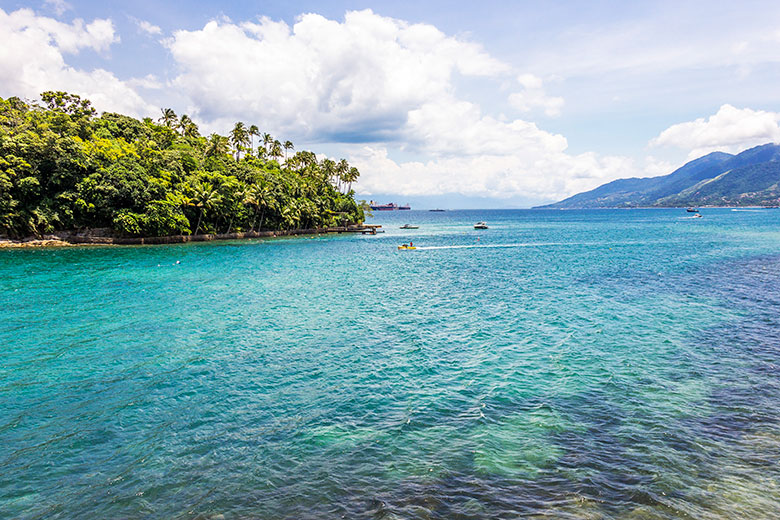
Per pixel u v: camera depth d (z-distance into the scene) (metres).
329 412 15.95
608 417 15.03
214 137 137.38
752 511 10.05
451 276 50.38
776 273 47.28
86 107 121.94
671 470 11.73
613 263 59.94
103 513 10.56
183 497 11.10
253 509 10.54
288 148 161.25
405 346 23.80
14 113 95.38
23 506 10.88
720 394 16.75
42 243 77.12
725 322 27.53
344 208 159.25
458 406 16.23
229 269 55.53
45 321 29.08
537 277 48.66
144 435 14.41
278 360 21.69
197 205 95.44
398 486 11.33
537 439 13.64
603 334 25.47
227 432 14.53
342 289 41.75
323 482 11.59
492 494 10.88
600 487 11.05
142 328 27.50
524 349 23.03
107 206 81.06
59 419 15.59
